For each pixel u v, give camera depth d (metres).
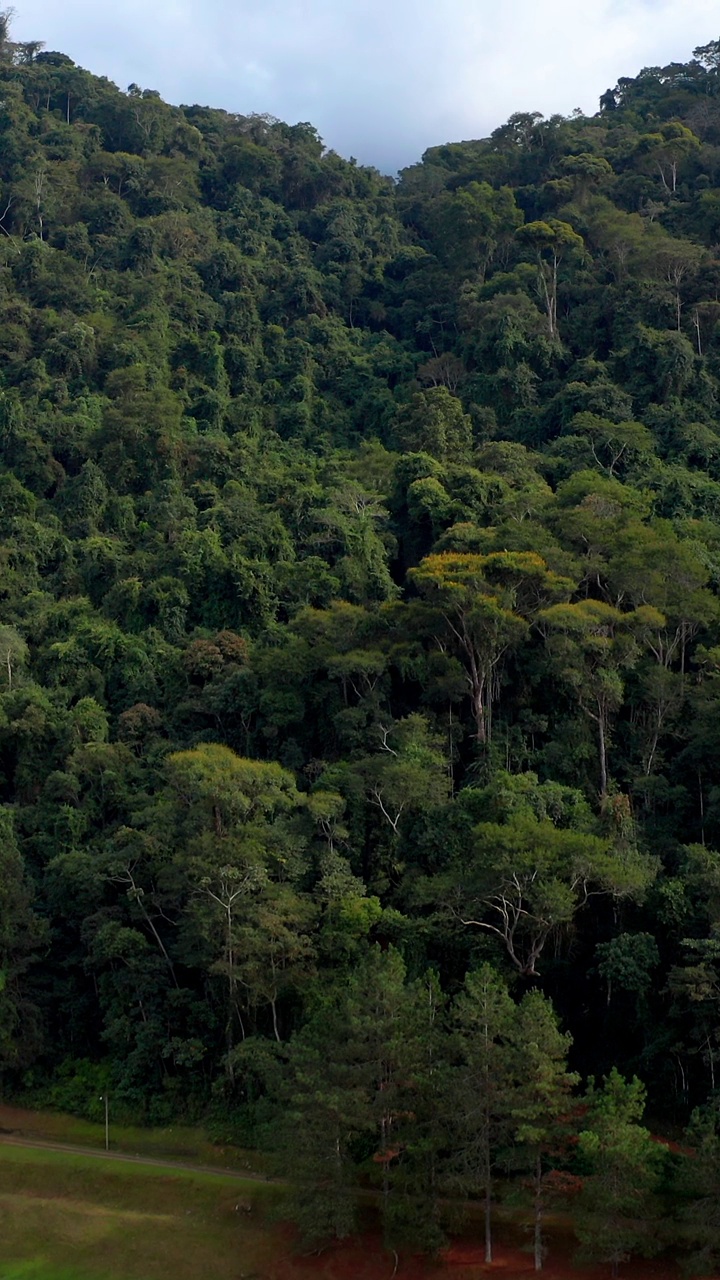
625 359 108.62
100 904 68.25
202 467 102.88
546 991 61.88
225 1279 51.84
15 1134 63.69
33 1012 66.25
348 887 63.31
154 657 84.12
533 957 59.91
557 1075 50.00
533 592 73.44
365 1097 50.81
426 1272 50.41
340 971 60.62
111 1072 65.19
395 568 91.56
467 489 89.25
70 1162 59.28
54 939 69.31
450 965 62.03
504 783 65.00
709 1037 54.88
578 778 70.94
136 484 102.88
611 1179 47.62
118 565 91.62
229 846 61.41
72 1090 65.56
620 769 72.00
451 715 73.50
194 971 67.25
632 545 76.38
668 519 87.12
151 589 87.88
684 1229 47.62
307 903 61.84
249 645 83.38
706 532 84.62
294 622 81.94
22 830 74.50
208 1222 54.84
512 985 60.38
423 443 101.88
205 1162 59.78
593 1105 50.31
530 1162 49.53
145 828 68.88
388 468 100.62
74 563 95.50
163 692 82.75
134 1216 55.69
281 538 91.25
